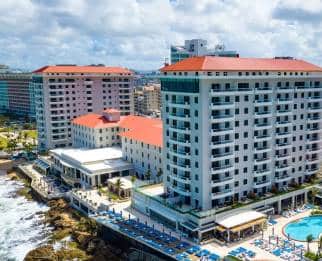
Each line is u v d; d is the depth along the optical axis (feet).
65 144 606.14
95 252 296.71
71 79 597.52
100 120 516.32
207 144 289.33
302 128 357.20
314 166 376.89
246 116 311.47
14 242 328.49
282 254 256.93
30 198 438.81
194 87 284.61
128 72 653.30
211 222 286.25
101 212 340.39
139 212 342.03
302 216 325.83
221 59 303.68
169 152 321.32
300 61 365.81
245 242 277.85
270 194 332.19
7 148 642.22
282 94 333.42
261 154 329.93
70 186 445.37
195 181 299.79
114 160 453.58
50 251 301.63
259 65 317.83
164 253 263.49
